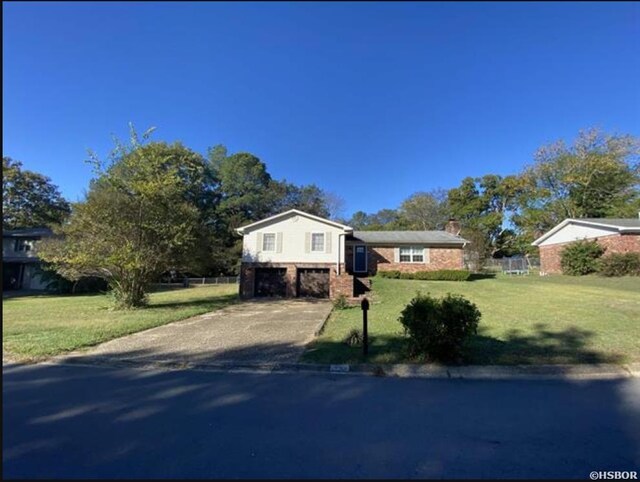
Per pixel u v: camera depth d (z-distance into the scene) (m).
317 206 50.53
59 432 3.85
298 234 21.62
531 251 39.56
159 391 5.23
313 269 21.48
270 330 9.83
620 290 16.58
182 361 6.82
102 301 18.52
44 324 10.70
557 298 14.31
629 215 34.44
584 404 4.65
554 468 3.15
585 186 36.28
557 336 8.13
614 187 35.94
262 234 21.70
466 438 3.70
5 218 36.50
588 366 6.15
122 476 3.03
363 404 4.69
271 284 21.53
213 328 10.26
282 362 6.62
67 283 25.67
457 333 6.39
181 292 25.45
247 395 5.05
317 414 4.34
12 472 3.08
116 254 13.95
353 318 11.55
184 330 9.96
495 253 46.81
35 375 6.09
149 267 14.84
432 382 5.63
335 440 3.65
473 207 47.31
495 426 3.98
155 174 15.32
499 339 7.99
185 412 4.42
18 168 36.44
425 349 6.48
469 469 3.13
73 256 14.10
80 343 8.11
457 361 6.43
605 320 9.63
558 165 37.69
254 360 6.80
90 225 14.38
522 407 4.55
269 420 4.16
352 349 7.33
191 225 15.61
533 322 9.64
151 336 9.12
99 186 15.14
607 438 3.69
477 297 15.20
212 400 4.85
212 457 3.32
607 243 24.16
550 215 38.31
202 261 16.88
